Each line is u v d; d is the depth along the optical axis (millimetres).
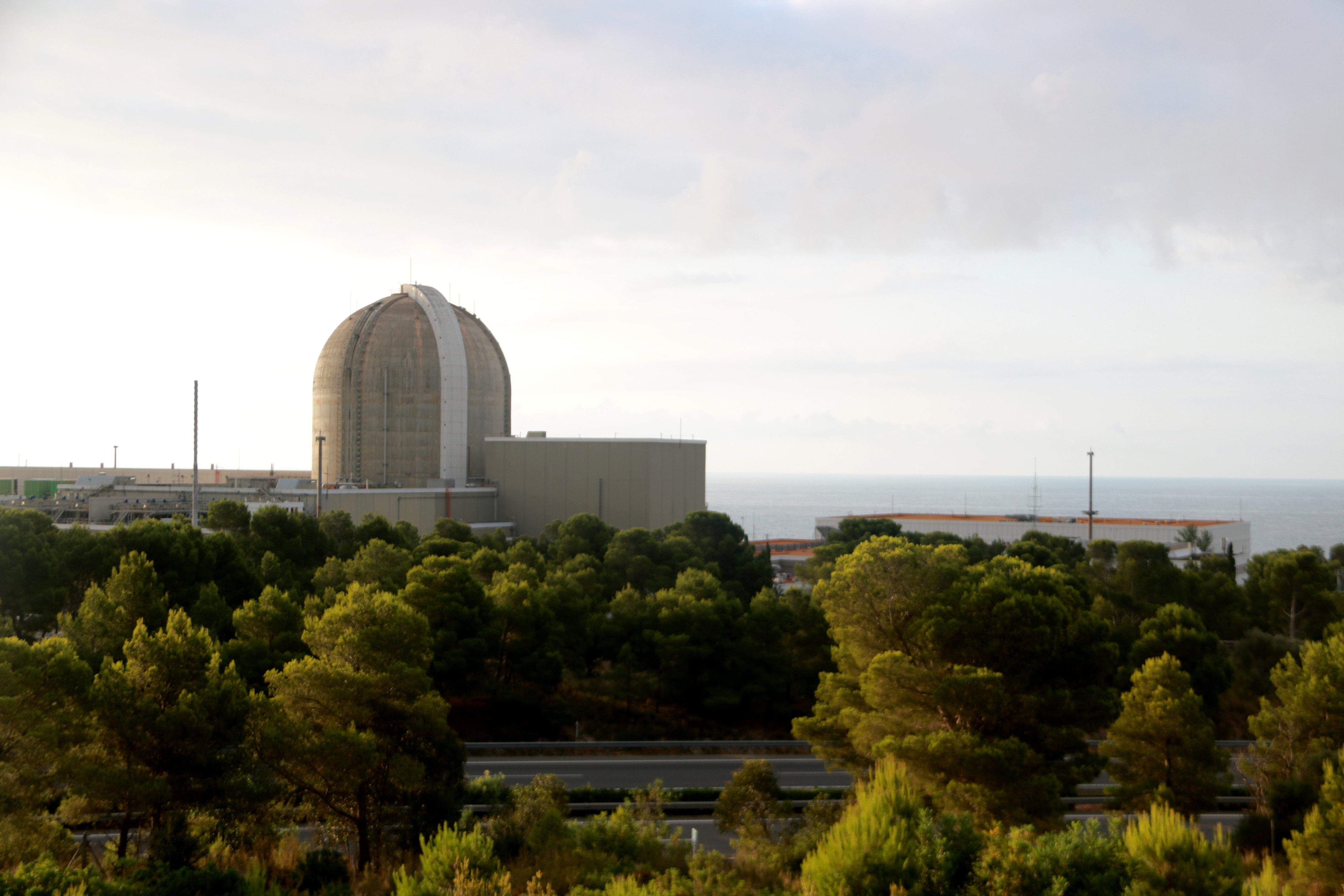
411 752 27984
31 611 45812
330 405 117375
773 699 55625
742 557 85250
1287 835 30891
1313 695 35281
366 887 23953
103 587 47219
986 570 39531
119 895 19125
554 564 74875
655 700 56688
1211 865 16688
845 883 15961
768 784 32531
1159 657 51250
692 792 39875
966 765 29219
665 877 21484
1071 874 16172
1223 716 58469
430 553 67688
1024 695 32969
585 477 113500
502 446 115688
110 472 149500
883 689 32844
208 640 26359
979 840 17031
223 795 24344
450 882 19766
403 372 115500
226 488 114312
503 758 46031
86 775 22406
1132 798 35438
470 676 48812
